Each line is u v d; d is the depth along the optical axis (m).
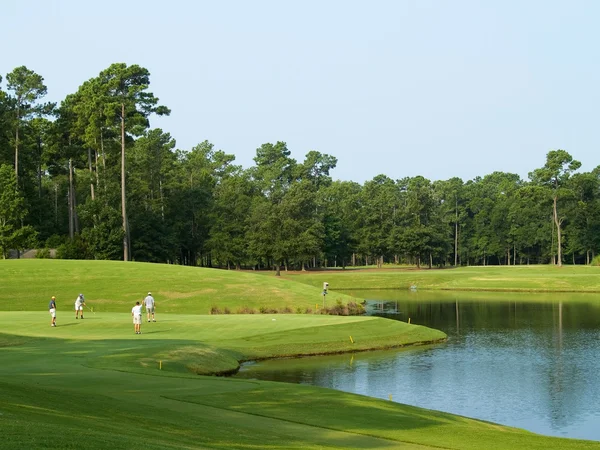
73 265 74.12
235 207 134.88
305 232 121.19
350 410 22.20
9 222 89.50
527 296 88.50
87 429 14.04
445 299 83.75
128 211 105.25
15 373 25.00
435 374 34.81
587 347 43.75
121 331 43.16
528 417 26.78
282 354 39.69
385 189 178.25
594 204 152.38
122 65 94.56
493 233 170.38
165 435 15.12
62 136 106.62
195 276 71.56
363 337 44.22
